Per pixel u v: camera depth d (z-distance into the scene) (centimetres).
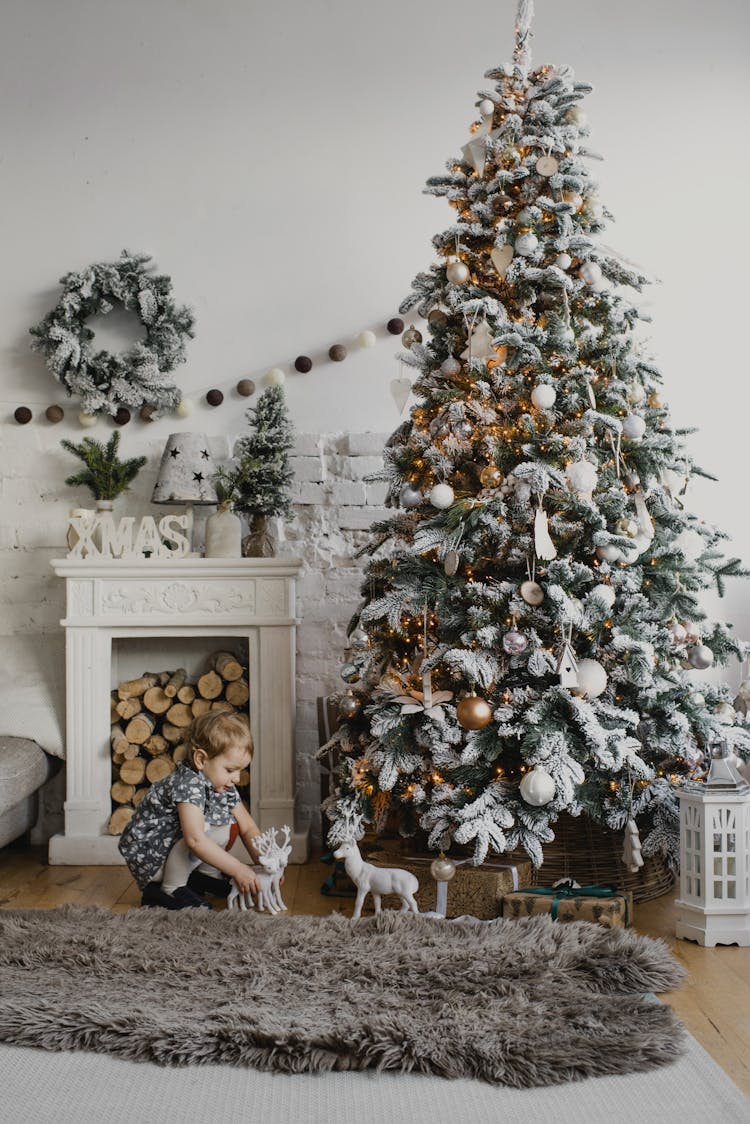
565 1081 174
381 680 296
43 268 394
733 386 388
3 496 389
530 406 283
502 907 263
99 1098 169
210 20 400
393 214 395
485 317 289
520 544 273
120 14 400
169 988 211
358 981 213
